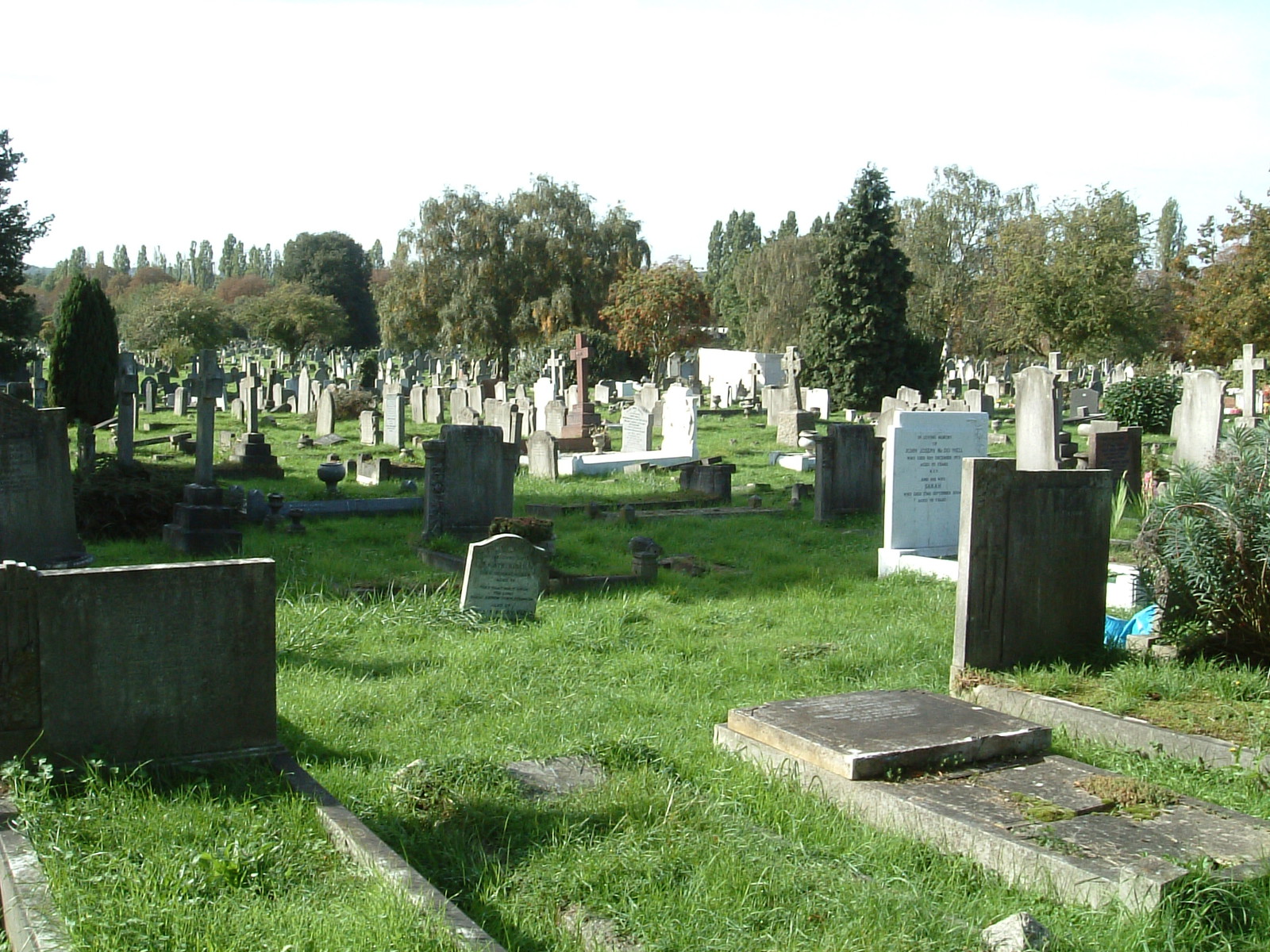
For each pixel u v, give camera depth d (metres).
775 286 69.88
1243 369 30.67
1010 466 8.16
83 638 5.68
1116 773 6.12
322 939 4.10
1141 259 57.44
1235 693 7.43
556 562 13.57
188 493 14.60
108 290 126.56
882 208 48.78
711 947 4.32
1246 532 7.96
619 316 55.59
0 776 5.41
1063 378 46.56
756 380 54.94
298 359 74.25
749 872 4.89
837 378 48.69
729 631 10.47
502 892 4.80
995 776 5.99
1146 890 4.56
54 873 4.52
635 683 8.59
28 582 5.54
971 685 7.94
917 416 13.84
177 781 5.77
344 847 5.04
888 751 5.98
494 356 60.06
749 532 16.92
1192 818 5.39
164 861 4.73
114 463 17.27
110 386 33.88
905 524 13.83
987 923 4.56
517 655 9.21
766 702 7.57
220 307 76.44
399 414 29.81
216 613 6.00
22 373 37.88
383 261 155.88
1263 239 37.78
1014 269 50.19
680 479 21.47
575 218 57.50
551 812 5.59
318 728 7.02
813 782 6.00
